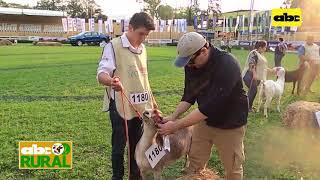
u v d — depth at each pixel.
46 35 63.31
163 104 10.71
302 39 43.19
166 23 59.31
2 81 14.94
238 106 3.80
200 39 3.48
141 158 4.54
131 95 4.66
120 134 4.79
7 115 9.03
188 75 3.86
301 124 8.16
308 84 12.97
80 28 57.44
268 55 30.64
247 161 6.35
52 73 17.83
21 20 65.88
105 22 56.41
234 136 3.94
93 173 5.69
